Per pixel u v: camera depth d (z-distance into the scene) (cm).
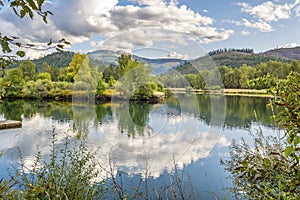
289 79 117
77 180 178
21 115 1018
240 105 991
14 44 96
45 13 92
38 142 492
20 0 86
